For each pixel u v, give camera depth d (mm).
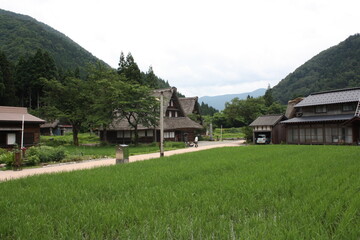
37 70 56531
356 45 127750
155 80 66875
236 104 67938
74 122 36719
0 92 46094
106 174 9852
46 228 4191
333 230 4066
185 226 4031
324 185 6875
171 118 43906
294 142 35156
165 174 9469
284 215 4590
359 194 5707
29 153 17156
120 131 41375
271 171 9586
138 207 5180
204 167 11125
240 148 24172
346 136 30375
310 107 34281
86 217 4637
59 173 10469
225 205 5219
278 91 139625
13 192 7012
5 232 4129
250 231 3832
